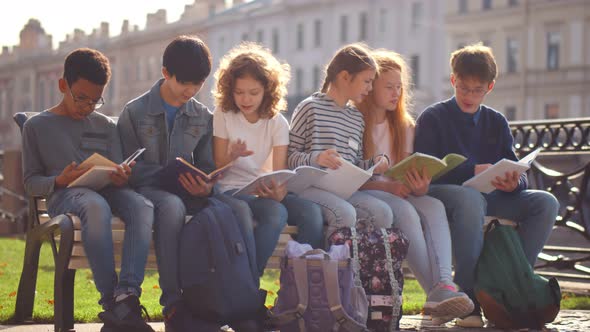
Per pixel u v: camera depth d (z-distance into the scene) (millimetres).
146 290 6828
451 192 4953
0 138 81625
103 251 4160
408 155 5281
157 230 4281
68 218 4199
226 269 4133
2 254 10281
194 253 4133
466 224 4891
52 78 75562
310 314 4168
